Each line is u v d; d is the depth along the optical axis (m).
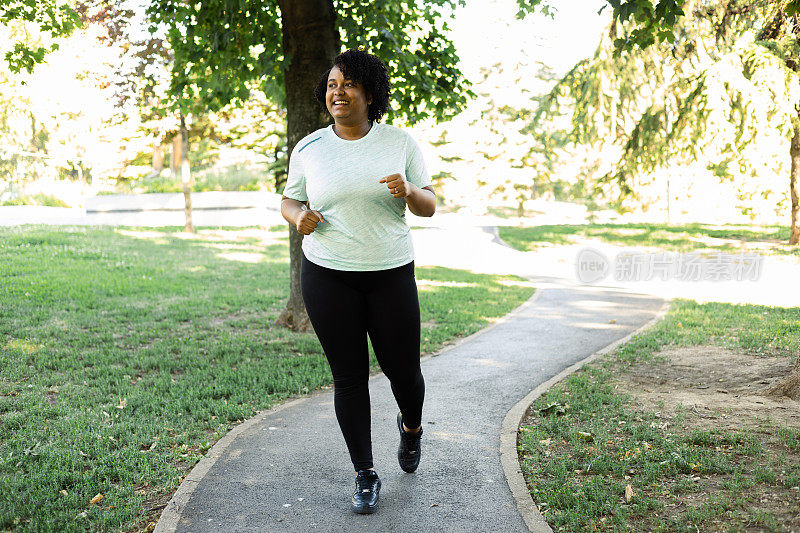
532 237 23.72
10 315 7.93
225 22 7.77
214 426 4.39
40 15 9.16
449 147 36.69
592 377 5.52
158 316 8.43
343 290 3.02
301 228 2.88
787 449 3.64
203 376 5.63
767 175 14.96
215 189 29.30
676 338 7.09
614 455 3.67
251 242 20.62
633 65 16.17
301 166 3.06
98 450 3.83
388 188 2.76
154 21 8.97
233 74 9.15
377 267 2.98
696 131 14.78
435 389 5.34
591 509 3.01
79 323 7.73
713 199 24.83
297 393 5.30
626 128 17.09
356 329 3.07
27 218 22.11
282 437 4.15
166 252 16.31
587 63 18.59
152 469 3.63
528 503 3.16
